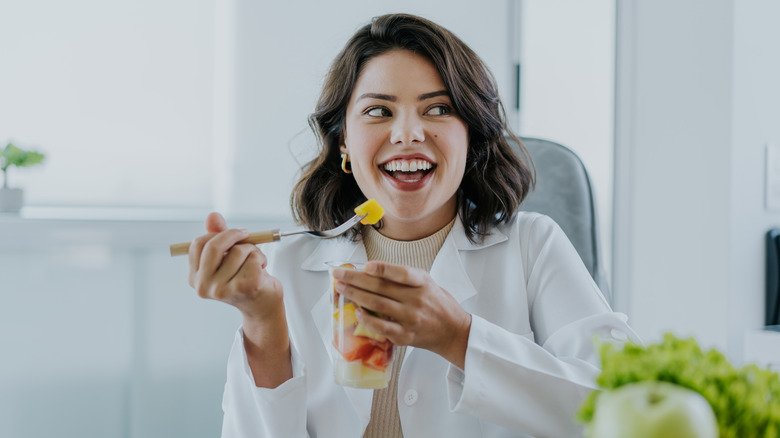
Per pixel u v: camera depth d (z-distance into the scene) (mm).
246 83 2742
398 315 885
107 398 2180
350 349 888
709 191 2184
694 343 571
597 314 1145
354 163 1167
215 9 2693
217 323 2338
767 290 2188
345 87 1177
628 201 2438
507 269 1241
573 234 1483
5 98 2459
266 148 2775
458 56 1141
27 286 2061
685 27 2254
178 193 2689
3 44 2447
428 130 1109
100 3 2549
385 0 2922
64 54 2520
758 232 2189
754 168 2172
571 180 1501
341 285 885
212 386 2336
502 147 1269
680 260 2266
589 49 2689
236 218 2576
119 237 2176
